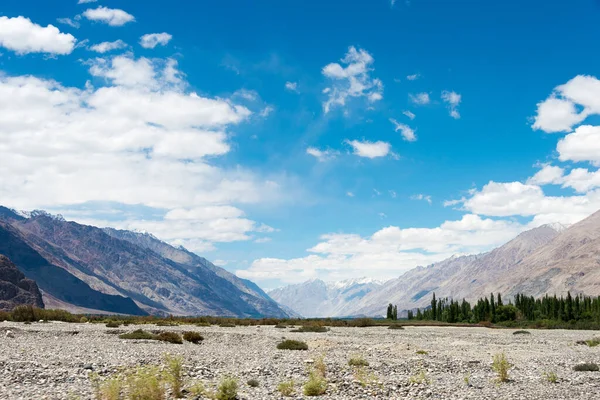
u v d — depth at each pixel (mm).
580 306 165875
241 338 50000
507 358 38719
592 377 29484
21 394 18297
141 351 34094
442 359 36531
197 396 19797
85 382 21422
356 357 32094
